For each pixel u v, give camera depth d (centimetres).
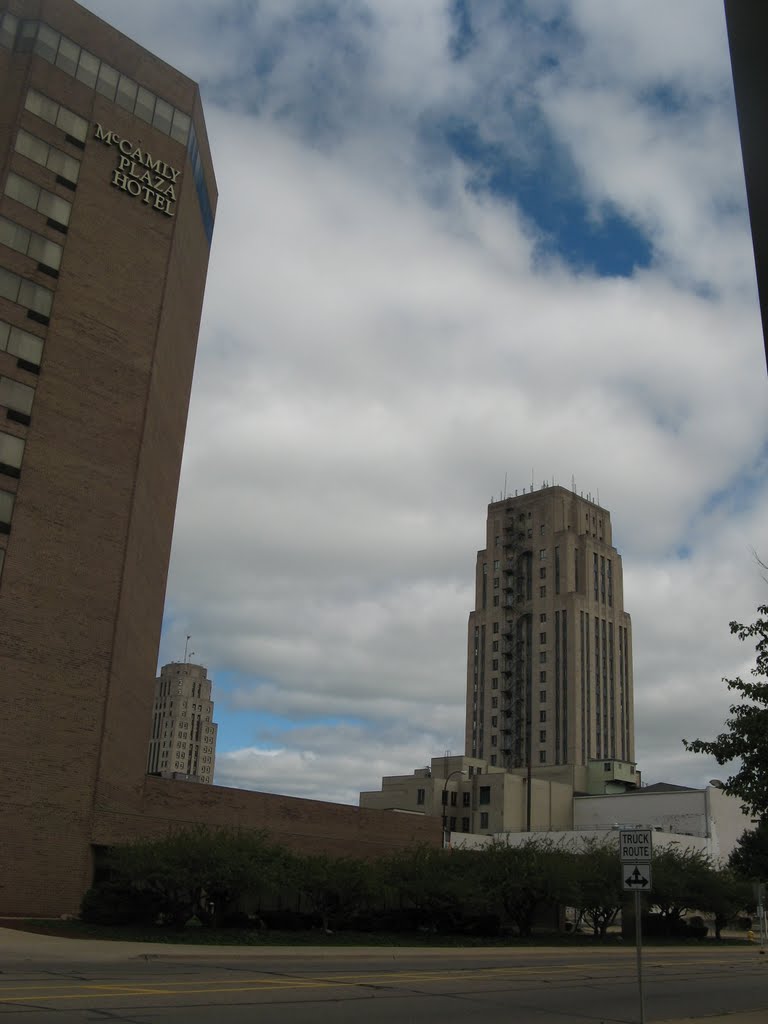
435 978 2467
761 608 2428
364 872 4112
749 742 2384
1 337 4059
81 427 4225
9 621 3791
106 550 4194
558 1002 2020
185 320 5203
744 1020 1722
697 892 6006
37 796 3731
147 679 4750
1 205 4178
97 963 2369
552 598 14575
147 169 4778
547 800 10712
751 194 823
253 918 3872
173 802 4488
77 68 4603
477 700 14925
